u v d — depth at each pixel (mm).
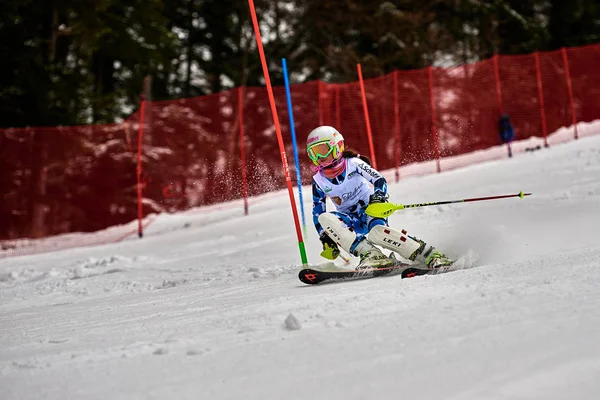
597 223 10453
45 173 32531
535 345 3432
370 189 8734
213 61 56188
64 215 33375
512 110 33344
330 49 52312
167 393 3457
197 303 7578
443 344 3695
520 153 29500
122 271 15391
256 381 3494
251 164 31656
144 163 32062
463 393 2951
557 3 58500
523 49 56531
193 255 17234
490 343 3576
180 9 56312
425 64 53938
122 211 33812
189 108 31844
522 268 6312
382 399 3023
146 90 42969
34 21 38969
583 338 3430
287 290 7676
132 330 5641
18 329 6867
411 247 7863
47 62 38844
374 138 31547
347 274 7887
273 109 8859
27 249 27500
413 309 4789
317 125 32219
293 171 32375
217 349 4320
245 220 23047
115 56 46688
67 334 5867
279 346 4172
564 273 5504
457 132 32406
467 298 4895
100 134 32719
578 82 33375
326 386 3281
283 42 53781
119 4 43250
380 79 31734
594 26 58281
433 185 23000
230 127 31906
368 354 3713
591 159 22719
